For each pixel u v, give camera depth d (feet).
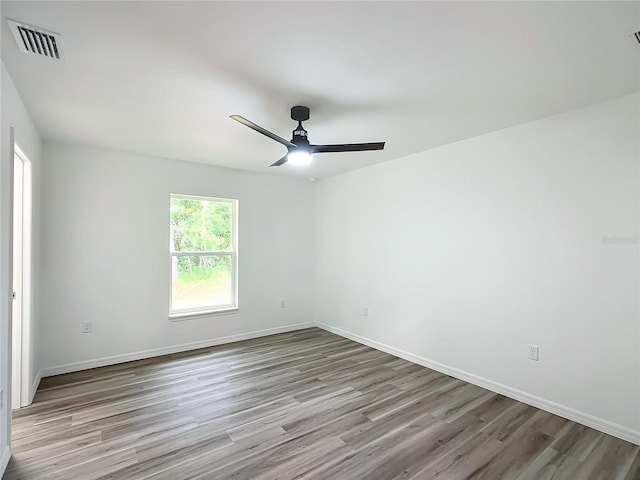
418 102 7.88
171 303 13.60
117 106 8.16
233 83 6.99
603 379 7.86
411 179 12.53
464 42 5.59
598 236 7.96
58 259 11.16
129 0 4.57
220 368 11.73
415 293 12.39
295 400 9.36
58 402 9.13
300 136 8.14
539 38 5.47
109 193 12.05
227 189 14.73
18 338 8.84
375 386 10.32
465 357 10.75
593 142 8.04
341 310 15.93
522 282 9.34
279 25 5.14
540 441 7.47
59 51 5.83
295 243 16.88
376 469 6.51
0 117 6.08
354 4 4.67
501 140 9.80
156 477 6.23
